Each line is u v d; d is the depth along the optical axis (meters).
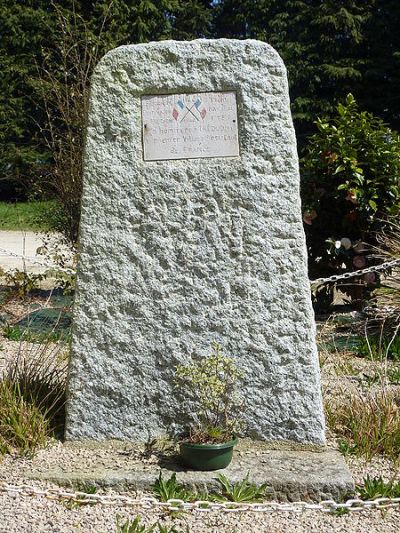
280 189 4.08
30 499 3.56
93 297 4.12
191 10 27.19
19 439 4.09
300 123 25.89
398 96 25.73
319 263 8.11
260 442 4.11
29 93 23.08
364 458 4.06
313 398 4.09
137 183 4.10
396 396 4.90
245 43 4.07
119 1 22.55
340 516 3.48
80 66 9.54
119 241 4.11
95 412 4.14
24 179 14.16
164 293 4.11
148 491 3.66
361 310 7.83
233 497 3.58
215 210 4.09
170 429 4.13
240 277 4.09
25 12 22.92
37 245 15.71
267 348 4.09
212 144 4.10
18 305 8.38
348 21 25.30
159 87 4.09
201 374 3.95
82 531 3.29
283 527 3.37
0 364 5.55
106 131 4.11
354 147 7.94
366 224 7.93
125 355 4.13
